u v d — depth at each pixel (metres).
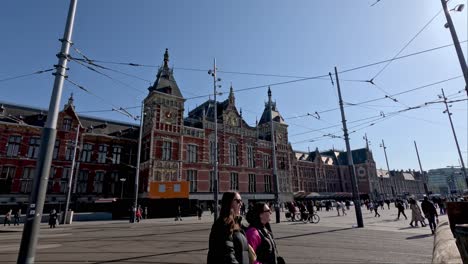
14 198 33.47
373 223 19.62
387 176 102.00
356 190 17.97
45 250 10.85
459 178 122.06
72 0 7.54
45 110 40.47
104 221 28.41
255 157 50.94
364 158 90.69
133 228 20.02
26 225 5.87
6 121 35.97
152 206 32.50
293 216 23.80
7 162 34.25
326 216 28.52
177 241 12.99
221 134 47.41
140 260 8.86
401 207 22.14
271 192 50.38
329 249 10.28
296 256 9.17
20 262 5.63
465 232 3.33
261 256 3.30
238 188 46.50
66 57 7.11
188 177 41.28
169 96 42.00
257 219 3.61
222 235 2.70
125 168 42.34
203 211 40.47
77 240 13.79
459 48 10.23
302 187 71.88
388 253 9.38
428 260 8.32
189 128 43.72
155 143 38.88
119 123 47.00
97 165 40.31
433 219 13.94
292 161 70.88
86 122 43.22
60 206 34.78
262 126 58.84
